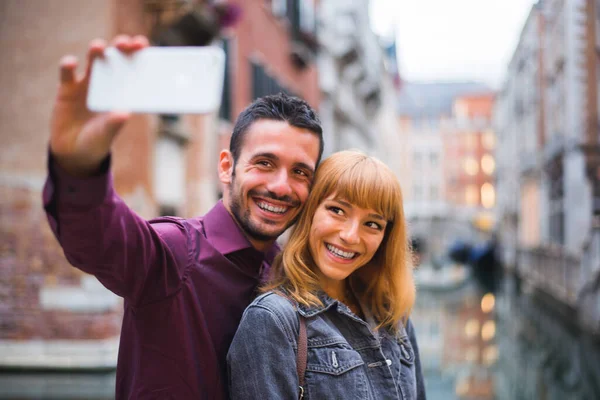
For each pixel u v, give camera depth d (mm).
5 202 6781
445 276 25797
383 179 1830
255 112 1763
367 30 28953
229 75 10836
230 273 1716
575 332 11156
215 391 1608
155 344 1491
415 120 60125
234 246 1764
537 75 20062
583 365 8195
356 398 1675
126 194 7020
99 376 6266
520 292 19172
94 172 1116
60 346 6520
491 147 57906
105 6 6828
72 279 6625
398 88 57938
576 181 13562
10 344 6586
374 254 2033
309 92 17531
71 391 5676
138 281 1373
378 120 39656
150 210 7457
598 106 13625
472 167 58188
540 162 18906
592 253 10492
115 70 971
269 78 13438
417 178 59375
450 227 57000
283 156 1727
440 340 10242
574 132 13797
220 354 1656
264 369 1568
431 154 59312
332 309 1819
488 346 9695
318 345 1701
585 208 13383
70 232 1159
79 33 6848
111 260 1259
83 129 1016
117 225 1229
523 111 24109
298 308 1715
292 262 1793
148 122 7453
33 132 6855
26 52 6918
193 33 8672
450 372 7820
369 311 2004
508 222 29703
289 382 1583
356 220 1826
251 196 1749
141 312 1471
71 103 999
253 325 1611
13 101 6898
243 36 11695
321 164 1885
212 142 9961
